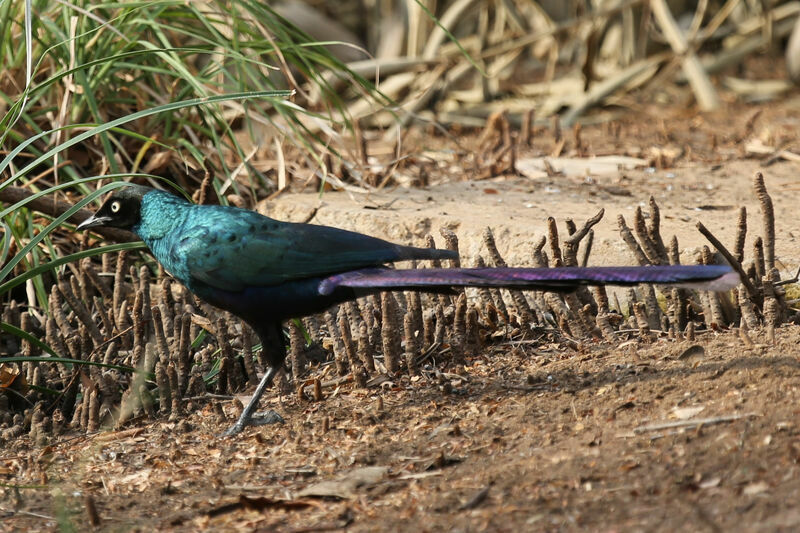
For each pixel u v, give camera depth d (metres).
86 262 11.48
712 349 9.27
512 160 15.46
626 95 23.31
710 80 24.27
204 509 7.39
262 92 9.77
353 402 9.36
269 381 9.18
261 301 8.91
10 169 12.76
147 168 13.25
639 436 7.54
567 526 6.35
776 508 6.09
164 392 9.69
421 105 21.52
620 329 10.31
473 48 24.47
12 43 13.45
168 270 9.38
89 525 7.26
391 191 13.88
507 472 7.30
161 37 12.69
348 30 28.31
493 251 10.62
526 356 9.97
